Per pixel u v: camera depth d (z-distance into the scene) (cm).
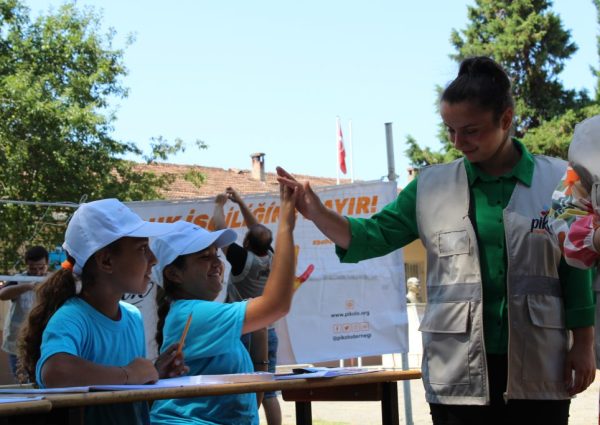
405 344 765
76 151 1945
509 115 347
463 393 346
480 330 344
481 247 351
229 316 373
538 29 3123
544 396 341
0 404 241
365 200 757
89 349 331
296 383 327
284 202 379
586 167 300
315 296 753
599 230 297
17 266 1883
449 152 3108
